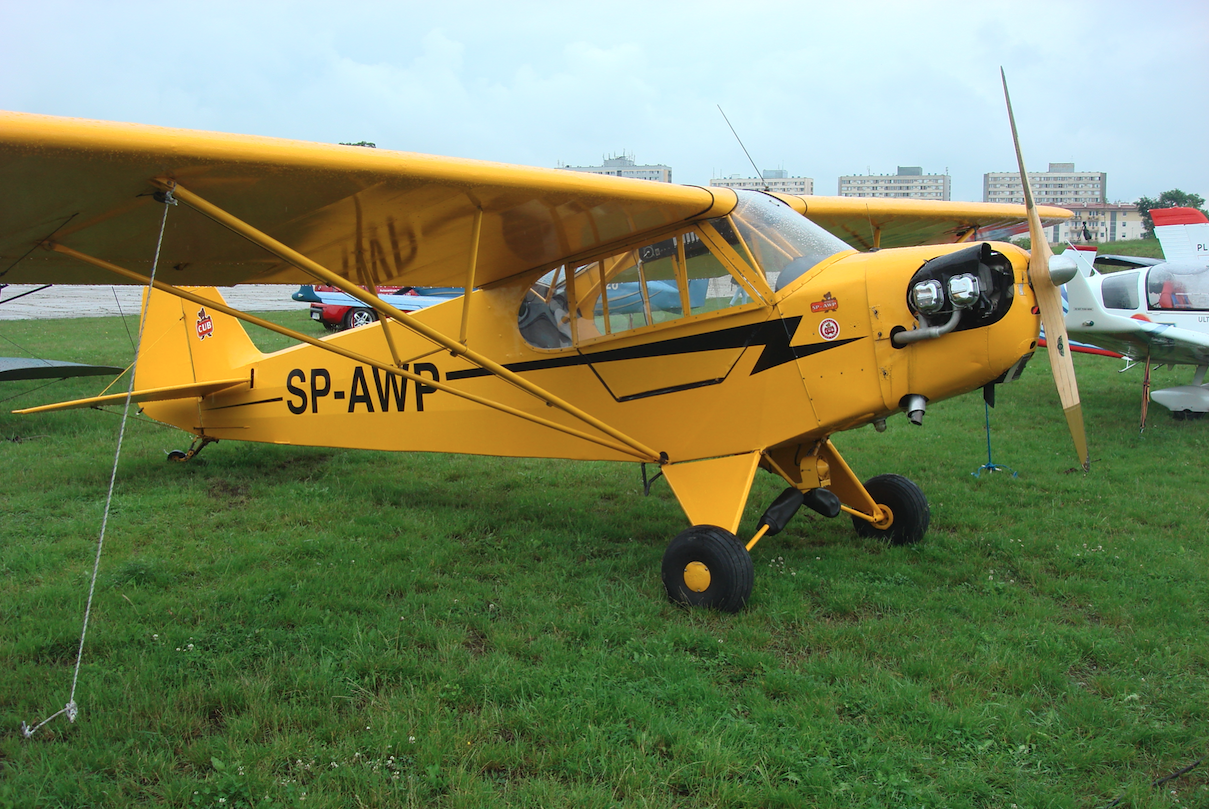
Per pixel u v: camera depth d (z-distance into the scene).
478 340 5.03
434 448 5.37
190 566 4.18
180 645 3.25
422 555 4.45
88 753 2.44
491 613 3.69
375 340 5.54
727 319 4.06
